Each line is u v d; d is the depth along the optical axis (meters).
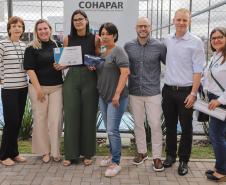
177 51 4.95
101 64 5.00
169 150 5.50
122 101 5.04
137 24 5.03
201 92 5.09
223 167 4.94
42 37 5.20
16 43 5.19
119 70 4.97
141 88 5.20
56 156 5.60
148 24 4.99
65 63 5.20
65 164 5.50
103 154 6.05
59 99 5.46
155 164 5.32
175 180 5.04
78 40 5.23
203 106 4.69
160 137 5.33
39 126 5.52
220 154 4.86
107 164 5.48
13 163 5.52
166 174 5.23
